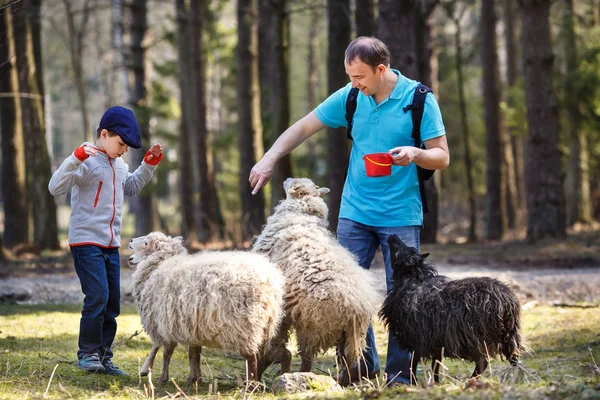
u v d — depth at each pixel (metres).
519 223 27.33
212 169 23.62
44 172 20.19
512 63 29.03
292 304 5.75
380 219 6.08
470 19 39.34
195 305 5.37
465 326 5.55
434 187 20.02
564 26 25.12
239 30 22.33
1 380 5.45
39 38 22.22
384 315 5.96
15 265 16.27
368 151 6.12
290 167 19.48
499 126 23.92
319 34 43.03
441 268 14.85
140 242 6.10
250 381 5.47
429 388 4.62
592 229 24.38
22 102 19.67
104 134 6.12
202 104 23.38
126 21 30.98
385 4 15.82
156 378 6.21
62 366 6.20
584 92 24.06
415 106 5.96
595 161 29.20
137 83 25.55
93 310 6.01
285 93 19.34
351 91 6.20
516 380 5.39
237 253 5.70
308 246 5.82
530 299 11.42
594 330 8.74
